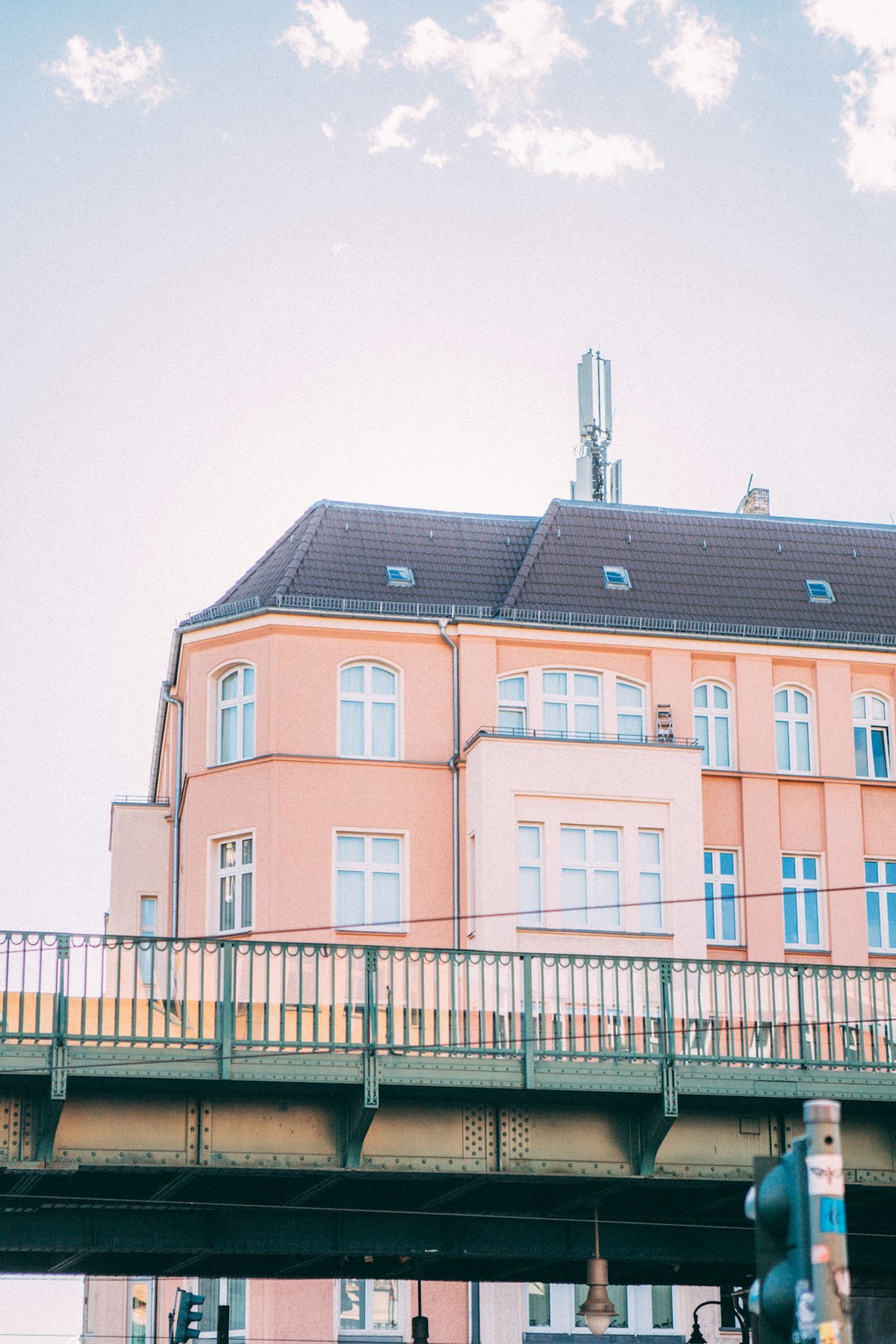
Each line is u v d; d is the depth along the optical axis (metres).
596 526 42.50
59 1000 22.62
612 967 25.05
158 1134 23.42
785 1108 25.41
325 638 38.22
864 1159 25.58
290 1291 35.06
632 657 39.44
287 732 37.56
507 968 30.61
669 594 41.09
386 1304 35.50
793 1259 8.28
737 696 39.84
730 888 38.88
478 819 36.69
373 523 41.44
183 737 40.16
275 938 36.38
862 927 39.22
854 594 42.50
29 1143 22.72
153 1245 25.12
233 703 38.50
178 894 39.31
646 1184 25.09
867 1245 27.31
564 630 38.97
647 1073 24.47
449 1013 24.25
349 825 37.38
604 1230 26.77
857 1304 27.05
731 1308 34.25
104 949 23.00
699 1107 25.20
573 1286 36.50
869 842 39.94
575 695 38.97
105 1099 23.34
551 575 40.72
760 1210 8.45
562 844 36.84
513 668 38.75
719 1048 24.92
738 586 41.88
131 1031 22.86
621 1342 36.25
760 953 38.41
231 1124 23.72
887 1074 25.34
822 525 44.47
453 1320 35.53
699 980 25.34
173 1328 35.62
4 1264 27.38
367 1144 24.12
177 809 40.09
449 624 38.62
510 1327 35.81
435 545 41.31
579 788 37.03
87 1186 24.69
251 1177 24.81
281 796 37.16
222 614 38.44
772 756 39.66
